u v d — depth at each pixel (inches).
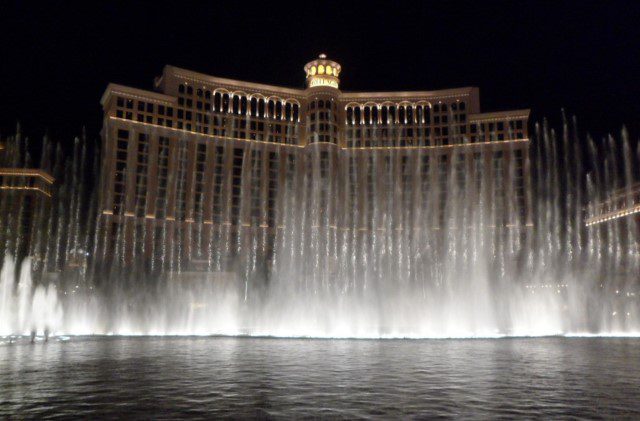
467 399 474.3
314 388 533.3
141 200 3683.6
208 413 416.2
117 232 3543.3
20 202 4028.1
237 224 3949.3
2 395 493.0
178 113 3929.6
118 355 887.1
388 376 619.2
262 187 4062.5
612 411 424.2
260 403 455.5
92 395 493.0
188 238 3762.3
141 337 1434.5
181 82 3978.8
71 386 546.6
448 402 460.8
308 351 959.0
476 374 639.1
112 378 603.8
